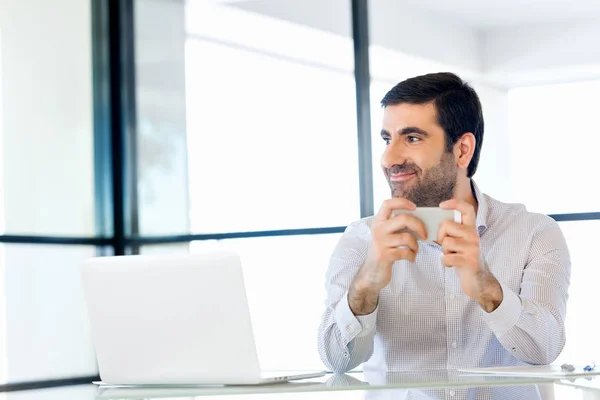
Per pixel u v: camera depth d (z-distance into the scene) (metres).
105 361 2.07
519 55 4.83
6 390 4.89
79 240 5.40
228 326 1.94
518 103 4.80
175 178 5.54
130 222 5.64
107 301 2.04
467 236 2.13
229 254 1.92
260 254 5.28
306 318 5.14
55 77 5.34
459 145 2.70
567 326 4.58
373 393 2.37
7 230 4.99
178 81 5.57
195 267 1.95
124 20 5.72
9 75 5.03
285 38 5.31
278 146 5.29
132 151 5.68
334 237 5.14
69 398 5.23
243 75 5.40
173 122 5.57
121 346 2.05
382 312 2.66
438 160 2.65
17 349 4.99
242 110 5.39
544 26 4.78
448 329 2.62
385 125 2.70
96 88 5.62
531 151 4.76
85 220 5.49
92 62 5.60
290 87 5.28
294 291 5.18
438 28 5.00
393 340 2.65
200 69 5.52
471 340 2.62
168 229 5.55
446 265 2.15
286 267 5.21
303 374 2.06
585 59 4.70
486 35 4.89
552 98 4.74
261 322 5.23
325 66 5.21
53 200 5.29
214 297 1.94
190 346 1.98
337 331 2.44
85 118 5.54
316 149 5.20
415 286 2.65
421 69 5.03
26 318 5.05
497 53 4.88
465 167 2.72
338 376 2.11
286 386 1.88
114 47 5.71
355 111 5.14
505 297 2.20
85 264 2.05
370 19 5.14
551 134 4.73
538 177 4.74
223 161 5.42
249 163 5.36
